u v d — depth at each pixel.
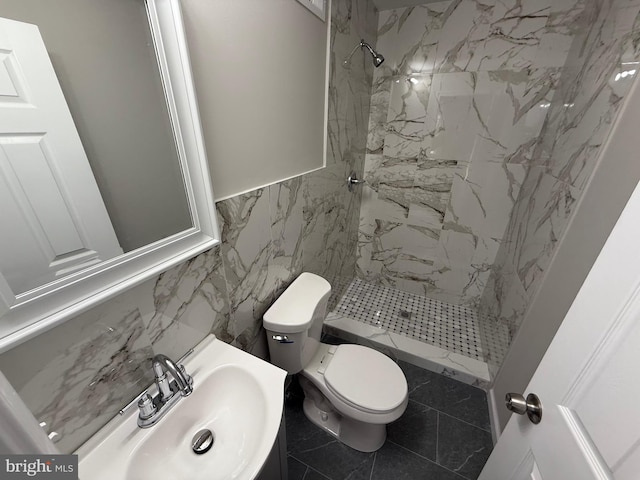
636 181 0.66
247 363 0.81
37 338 0.46
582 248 0.84
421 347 1.79
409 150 1.93
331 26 1.22
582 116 1.07
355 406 1.10
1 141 0.41
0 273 0.41
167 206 0.67
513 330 1.34
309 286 1.27
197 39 0.65
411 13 1.63
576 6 1.32
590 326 0.43
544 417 0.51
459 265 2.08
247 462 0.62
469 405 1.49
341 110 1.51
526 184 1.63
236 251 0.92
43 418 0.50
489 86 1.59
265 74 0.91
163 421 0.66
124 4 0.52
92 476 0.56
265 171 1.01
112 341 0.59
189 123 0.64
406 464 1.22
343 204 1.83
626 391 0.35
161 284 0.67
